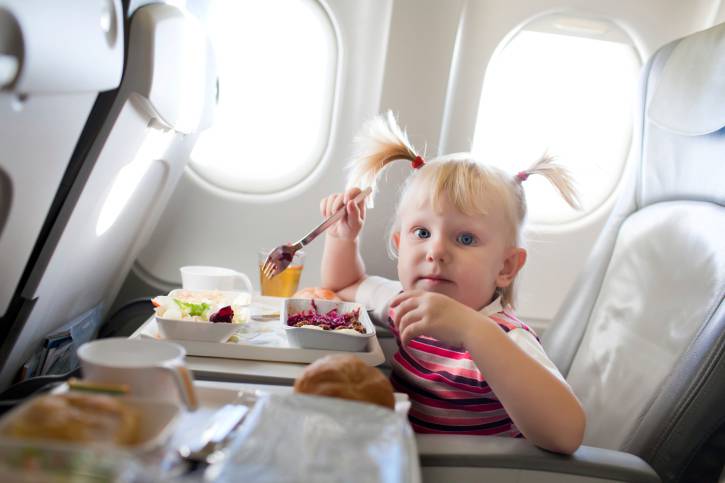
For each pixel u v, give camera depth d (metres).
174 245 1.73
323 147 1.69
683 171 1.25
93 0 0.78
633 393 1.13
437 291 1.20
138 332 1.08
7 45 0.61
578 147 1.76
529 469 0.88
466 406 1.20
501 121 1.73
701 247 1.13
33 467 0.41
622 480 0.89
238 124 1.67
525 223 1.33
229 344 1.04
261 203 1.71
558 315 1.46
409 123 1.64
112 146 0.95
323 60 1.63
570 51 1.70
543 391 0.92
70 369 1.39
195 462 0.58
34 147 0.76
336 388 0.71
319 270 1.76
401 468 0.53
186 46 1.12
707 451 1.00
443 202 1.20
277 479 0.48
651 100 1.33
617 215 1.41
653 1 1.63
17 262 0.88
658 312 1.17
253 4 1.60
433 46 1.60
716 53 1.20
